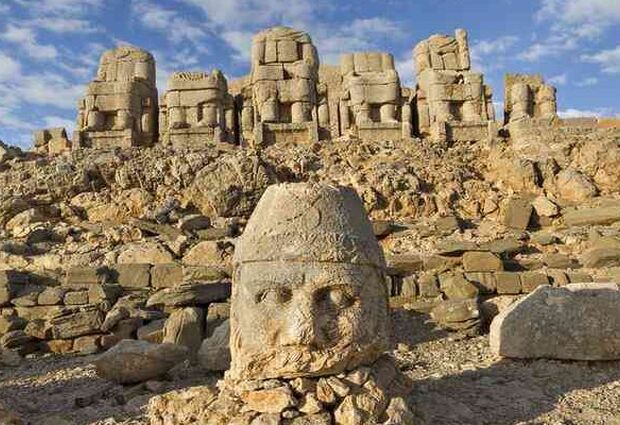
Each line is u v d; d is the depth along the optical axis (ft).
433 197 48.98
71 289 35.94
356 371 17.17
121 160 53.16
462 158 56.90
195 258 39.96
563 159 54.03
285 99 63.16
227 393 17.37
